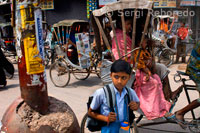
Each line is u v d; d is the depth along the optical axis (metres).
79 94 5.36
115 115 1.89
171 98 3.09
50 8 12.44
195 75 2.83
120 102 1.96
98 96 1.95
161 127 3.45
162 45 8.30
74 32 6.60
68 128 2.43
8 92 5.65
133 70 2.85
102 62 3.15
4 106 4.54
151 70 3.06
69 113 2.62
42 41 2.54
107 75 3.09
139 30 3.21
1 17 10.96
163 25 8.38
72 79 7.05
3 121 2.56
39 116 2.47
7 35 10.66
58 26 6.08
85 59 5.95
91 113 2.01
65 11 12.38
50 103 2.75
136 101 2.09
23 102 2.55
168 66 8.39
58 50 6.11
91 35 11.69
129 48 3.04
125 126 1.98
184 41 8.97
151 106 2.71
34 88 2.48
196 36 10.90
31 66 2.44
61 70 6.09
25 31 2.40
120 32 3.12
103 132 2.03
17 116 2.43
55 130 2.38
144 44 2.93
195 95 4.89
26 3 2.37
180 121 2.70
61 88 5.98
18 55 2.49
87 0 11.45
